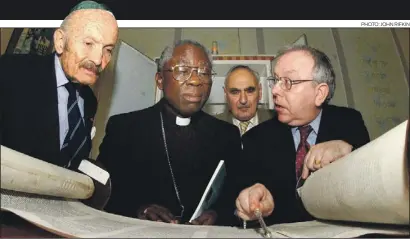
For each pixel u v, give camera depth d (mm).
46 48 1267
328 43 1515
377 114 1471
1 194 479
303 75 991
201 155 1241
